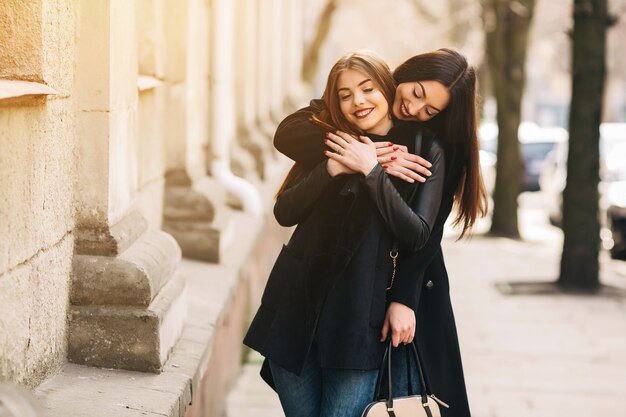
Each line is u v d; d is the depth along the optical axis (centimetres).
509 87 2117
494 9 2086
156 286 455
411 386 397
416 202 377
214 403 638
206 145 944
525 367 933
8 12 388
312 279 378
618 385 870
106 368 440
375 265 379
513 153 2134
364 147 373
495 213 2159
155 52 629
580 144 1335
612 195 1803
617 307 1245
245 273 796
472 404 808
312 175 379
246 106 1291
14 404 258
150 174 636
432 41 3953
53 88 405
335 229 379
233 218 855
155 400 407
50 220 407
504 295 1327
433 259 402
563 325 1132
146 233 504
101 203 443
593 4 1318
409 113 384
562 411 792
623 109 6594
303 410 398
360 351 375
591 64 1327
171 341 471
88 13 438
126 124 477
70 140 434
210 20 907
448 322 402
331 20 2545
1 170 341
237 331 802
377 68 382
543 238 2222
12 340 362
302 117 398
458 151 390
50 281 409
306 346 377
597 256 1354
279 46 1806
